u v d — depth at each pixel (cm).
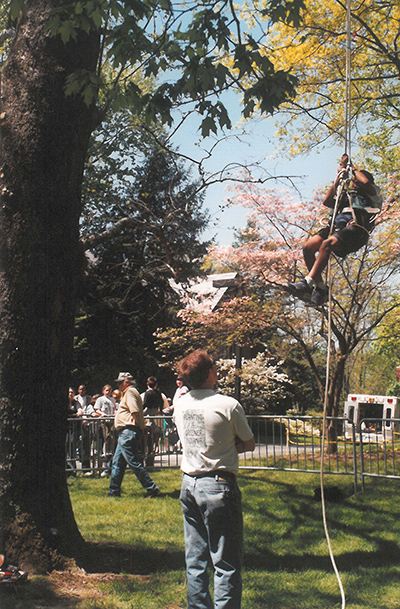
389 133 1549
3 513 503
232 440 374
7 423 511
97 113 596
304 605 461
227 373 2508
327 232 435
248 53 597
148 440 1202
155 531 689
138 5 554
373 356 3719
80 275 615
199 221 1512
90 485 1024
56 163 544
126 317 2095
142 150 1528
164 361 2208
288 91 598
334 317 1456
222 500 362
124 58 580
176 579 505
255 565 573
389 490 950
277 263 1459
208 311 1573
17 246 526
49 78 543
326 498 878
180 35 607
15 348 518
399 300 1534
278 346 2414
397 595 493
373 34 1124
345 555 609
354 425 966
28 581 472
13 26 621
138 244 1919
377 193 421
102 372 2061
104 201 1556
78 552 527
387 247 1395
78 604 442
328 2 1270
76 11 514
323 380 3097
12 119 540
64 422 542
